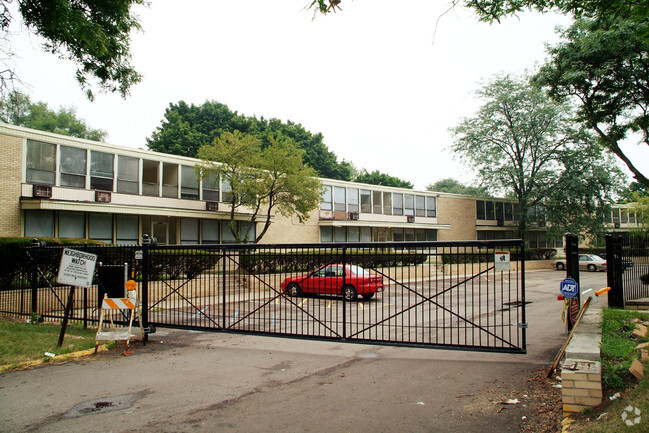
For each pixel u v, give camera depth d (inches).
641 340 273.1
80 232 837.2
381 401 219.1
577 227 1460.4
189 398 228.5
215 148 946.1
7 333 371.9
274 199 1018.7
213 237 1059.9
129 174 908.0
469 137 1561.3
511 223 1829.5
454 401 216.2
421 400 219.5
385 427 186.2
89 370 285.6
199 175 967.6
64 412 209.8
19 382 259.0
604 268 1330.0
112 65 491.8
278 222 1186.6
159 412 208.7
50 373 278.7
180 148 1820.9
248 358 318.3
